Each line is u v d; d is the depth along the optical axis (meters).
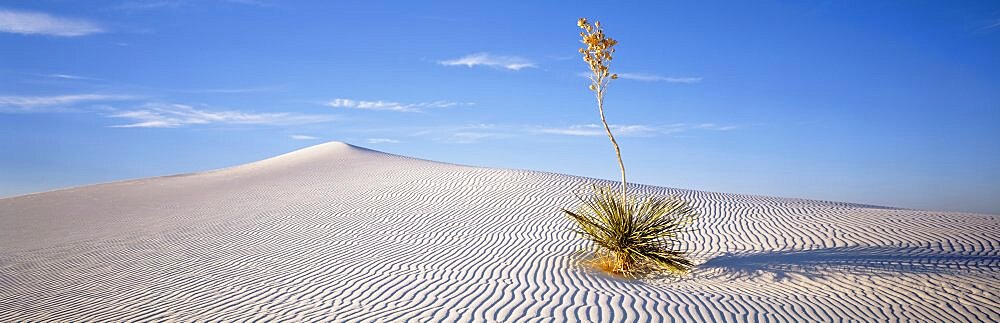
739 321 7.14
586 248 12.70
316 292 9.52
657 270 10.66
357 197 21.39
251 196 24.61
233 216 19.95
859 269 9.62
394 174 26.34
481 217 16.97
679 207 11.84
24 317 9.05
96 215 23.55
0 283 12.21
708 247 12.43
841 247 11.34
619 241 10.65
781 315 7.39
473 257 12.12
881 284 8.76
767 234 13.11
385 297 8.95
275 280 10.65
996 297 7.90
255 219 18.88
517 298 8.51
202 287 10.43
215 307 8.88
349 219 17.61
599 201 11.44
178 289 10.39
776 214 15.52
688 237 13.45
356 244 14.10
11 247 17.67
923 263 9.77
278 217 18.84
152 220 20.81
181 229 18.27
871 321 7.17
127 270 12.67
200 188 29.50
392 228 15.98
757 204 17.50
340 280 10.35
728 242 12.72
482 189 21.08
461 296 8.78
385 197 20.88
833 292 8.51
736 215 15.61
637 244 10.60
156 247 15.49
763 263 10.58
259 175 32.53
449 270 10.86
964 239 11.43
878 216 14.46
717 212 16.11
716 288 9.04
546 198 19.27
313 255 13.01
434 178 23.89
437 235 14.84
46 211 26.22
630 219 10.84
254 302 9.05
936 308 7.60
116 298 10.02
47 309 9.52
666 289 9.00
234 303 9.06
